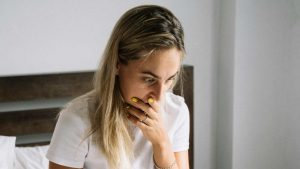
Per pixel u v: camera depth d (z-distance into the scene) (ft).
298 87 7.41
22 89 6.19
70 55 6.78
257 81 7.53
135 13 2.69
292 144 7.80
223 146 8.01
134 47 2.60
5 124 6.18
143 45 2.56
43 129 6.44
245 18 7.20
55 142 2.89
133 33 2.62
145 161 3.41
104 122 2.92
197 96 7.95
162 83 2.75
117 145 3.03
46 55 6.61
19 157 5.60
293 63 7.48
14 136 6.26
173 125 3.55
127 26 2.68
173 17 2.75
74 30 6.73
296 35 7.32
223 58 7.72
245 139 7.68
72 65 6.82
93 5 6.81
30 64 6.53
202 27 7.72
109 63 2.80
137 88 2.80
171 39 2.59
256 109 7.64
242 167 7.78
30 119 6.33
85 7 6.75
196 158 8.26
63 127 2.89
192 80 7.13
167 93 3.69
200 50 7.79
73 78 6.49
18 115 6.24
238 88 7.41
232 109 7.51
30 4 6.38
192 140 7.41
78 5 6.70
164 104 3.57
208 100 8.05
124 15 2.76
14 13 6.30
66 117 2.93
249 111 7.59
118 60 2.79
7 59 6.37
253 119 7.66
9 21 6.29
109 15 6.95
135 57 2.63
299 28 7.22
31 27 6.44
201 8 7.64
